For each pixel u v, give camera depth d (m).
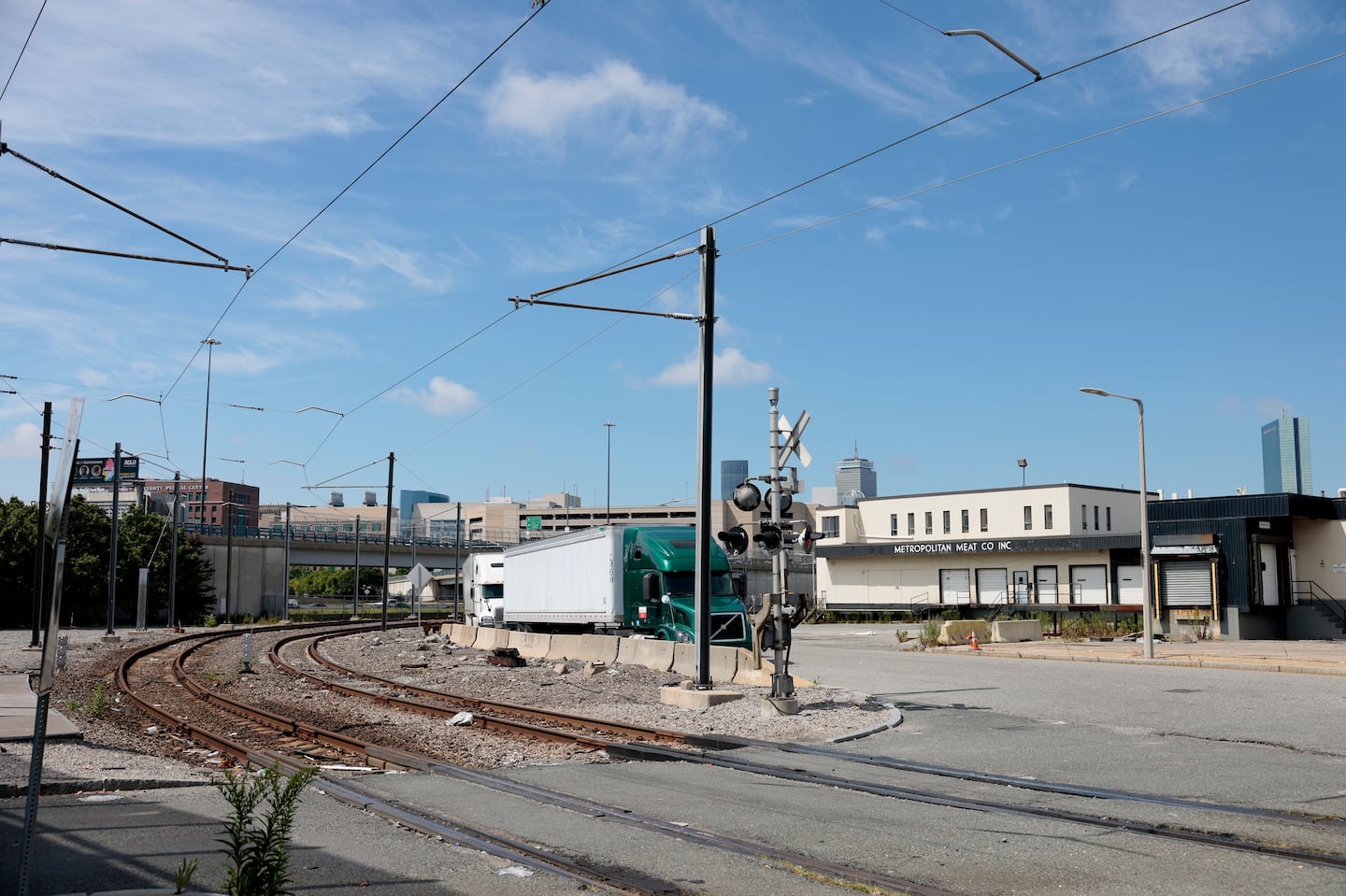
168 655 37.78
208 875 7.95
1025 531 71.94
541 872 8.10
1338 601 47.03
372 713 20.47
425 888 7.66
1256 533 45.94
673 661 28.03
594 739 15.59
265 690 25.38
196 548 81.94
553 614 37.56
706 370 21.72
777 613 18.86
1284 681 25.08
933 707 20.08
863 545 70.88
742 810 10.56
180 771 13.26
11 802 11.07
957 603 66.31
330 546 97.00
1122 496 75.00
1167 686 24.11
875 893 7.54
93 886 7.64
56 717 18.53
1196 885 7.62
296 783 7.39
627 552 32.97
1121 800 10.79
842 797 11.29
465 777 12.57
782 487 19.23
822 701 20.59
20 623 68.31
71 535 71.81
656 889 7.62
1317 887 7.54
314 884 7.73
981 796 11.19
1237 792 11.17
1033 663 32.06
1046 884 7.71
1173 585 47.62
